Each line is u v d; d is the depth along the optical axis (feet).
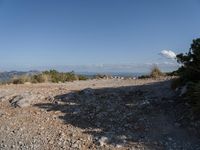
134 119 31.83
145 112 33.17
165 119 30.96
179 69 37.65
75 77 70.23
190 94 32.42
